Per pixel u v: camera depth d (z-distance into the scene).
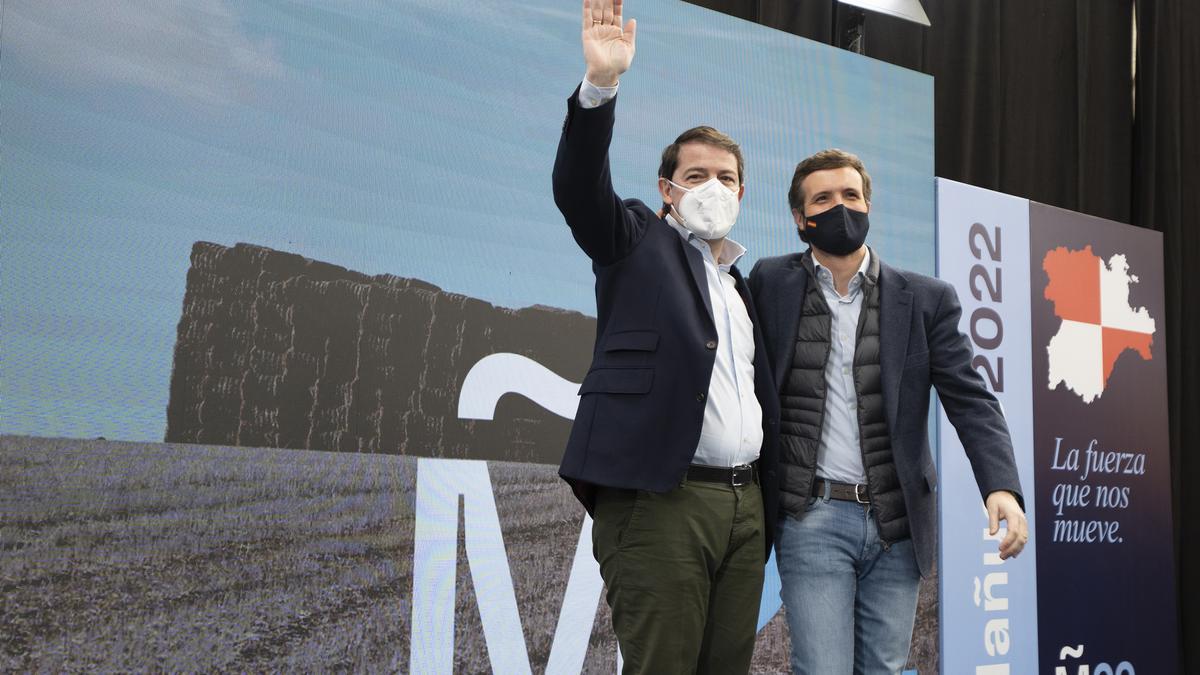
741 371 1.84
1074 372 4.02
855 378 1.96
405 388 2.71
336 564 2.55
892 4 3.70
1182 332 5.26
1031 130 4.85
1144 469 4.21
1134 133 5.31
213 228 2.49
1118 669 4.02
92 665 2.24
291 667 2.46
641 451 1.68
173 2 2.50
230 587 2.41
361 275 2.68
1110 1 5.25
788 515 1.93
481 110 2.93
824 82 3.60
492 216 2.91
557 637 2.86
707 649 1.77
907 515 1.93
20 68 2.30
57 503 2.24
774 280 2.05
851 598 1.92
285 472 2.51
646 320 1.75
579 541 2.93
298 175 2.62
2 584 2.16
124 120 2.41
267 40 2.62
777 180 3.46
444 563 2.71
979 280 3.81
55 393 2.26
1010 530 1.87
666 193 1.94
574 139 1.63
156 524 2.34
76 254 2.32
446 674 2.68
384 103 2.77
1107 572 4.03
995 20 4.66
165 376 2.39
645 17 3.25
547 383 2.95
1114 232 4.23
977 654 3.60
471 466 2.79
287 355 2.55
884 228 3.66
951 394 2.03
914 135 3.77
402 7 2.83
